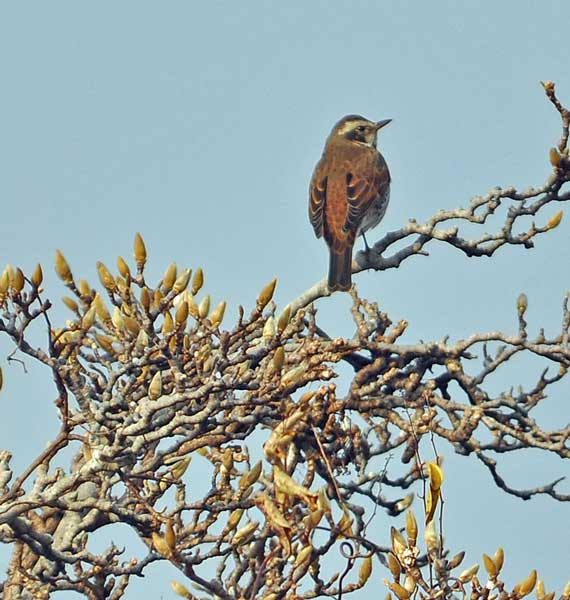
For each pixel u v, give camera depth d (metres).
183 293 13.36
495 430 15.33
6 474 13.34
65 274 13.50
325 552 11.52
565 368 15.27
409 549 11.59
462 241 16.17
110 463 12.41
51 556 12.92
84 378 13.33
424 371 15.35
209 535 12.94
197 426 12.64
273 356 12.92
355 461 14.66
